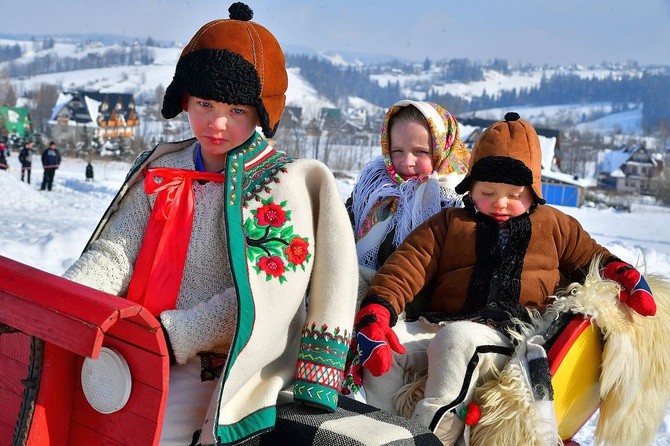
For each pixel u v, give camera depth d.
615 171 68.81
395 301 3.07
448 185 3.71
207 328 2.33
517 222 3.23
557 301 3.08
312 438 2.32
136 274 2.44
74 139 68.44
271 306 2.35
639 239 21.58
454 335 2.93
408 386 3.04
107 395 2.11
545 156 47.78
